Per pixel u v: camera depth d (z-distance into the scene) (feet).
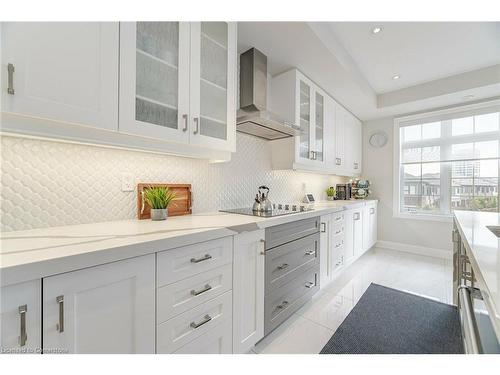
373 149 12.87
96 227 3.76
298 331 5.37
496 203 9.59
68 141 3.13
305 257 6.26
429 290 7.49
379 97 11.05
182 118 4.17
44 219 3.57
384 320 5.80
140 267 2.85
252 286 4.57
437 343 4.92
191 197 5.61
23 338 2.06
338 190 12.05
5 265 1.98
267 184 8.07
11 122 2.59
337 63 7.18
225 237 3.98
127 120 3.40
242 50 6.70
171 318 3.19
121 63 3.33
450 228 10.62
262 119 5.80
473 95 9.41
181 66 4.15
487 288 1.83
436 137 11.05
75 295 2.35
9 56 2.42
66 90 2.81
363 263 10.13
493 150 9.64
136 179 4.68
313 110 8.30
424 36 6.85
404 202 12.09
